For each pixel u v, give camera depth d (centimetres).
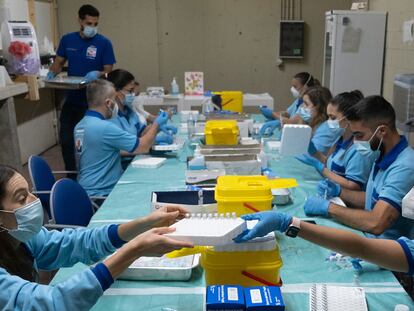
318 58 592
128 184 234
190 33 590
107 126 269
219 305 106
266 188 155
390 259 121
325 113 309
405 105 294
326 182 213
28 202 117
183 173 253
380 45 448
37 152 547
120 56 596
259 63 598
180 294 128
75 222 215
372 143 183
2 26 311
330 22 462
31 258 131
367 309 116
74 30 584
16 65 310
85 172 274
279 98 608
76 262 141
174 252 121
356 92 257
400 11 411
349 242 119
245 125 322
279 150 283
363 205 204
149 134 287
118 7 580
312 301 119
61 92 583
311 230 120
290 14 579
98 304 123
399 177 170
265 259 120
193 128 331
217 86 609
